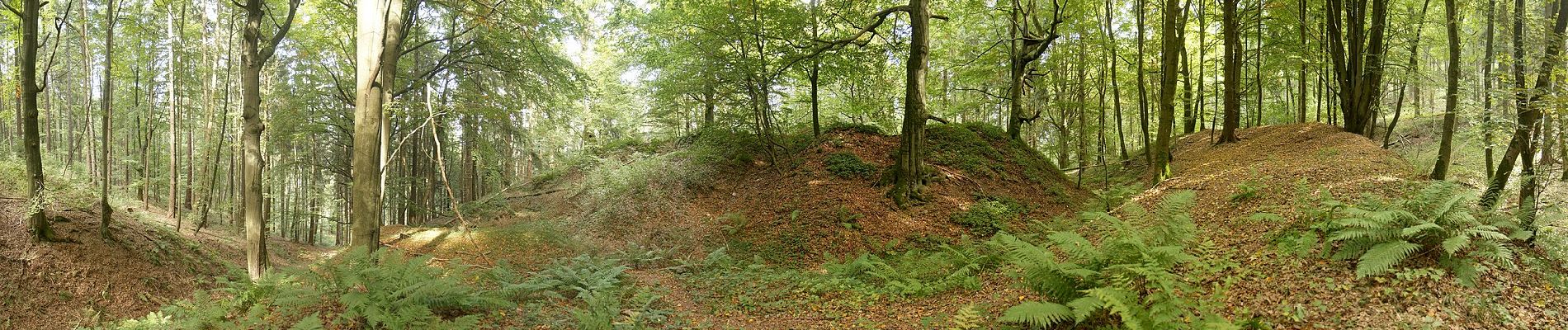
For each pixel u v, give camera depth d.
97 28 18.95
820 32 19.59
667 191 16.80
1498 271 5.50
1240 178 11.77
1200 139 21.28
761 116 17.53
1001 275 8.62
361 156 10.44
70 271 9.58
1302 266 6.30
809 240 13.06
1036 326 5.57
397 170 23.31
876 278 9.97
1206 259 6.64
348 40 18.11
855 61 17.98
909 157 14.23
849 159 16.11
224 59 17.89
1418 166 11.91
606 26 21.94
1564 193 8.44
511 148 23.72
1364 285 5.64
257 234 10.57
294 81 18.03
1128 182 17.47
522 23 15.11
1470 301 5.18
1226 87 18.86
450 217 20.34
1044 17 20.27
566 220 16.23
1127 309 4.95
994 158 16.69
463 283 8.89
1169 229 6.84
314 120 18.20
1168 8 14.51
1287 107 25.23
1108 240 6.26
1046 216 14.31
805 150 17.52
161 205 20.77
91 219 11.00
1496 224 5.99
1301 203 7.77
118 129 20.95
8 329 8.34
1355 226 6.21
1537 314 4.98
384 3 10.83
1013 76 19.86
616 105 31.02
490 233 15.64
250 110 10.53
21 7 10.59
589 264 11.18
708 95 17.08
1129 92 23.89
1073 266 6.02
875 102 20.45
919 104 14.24
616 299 8.88
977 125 18.48
